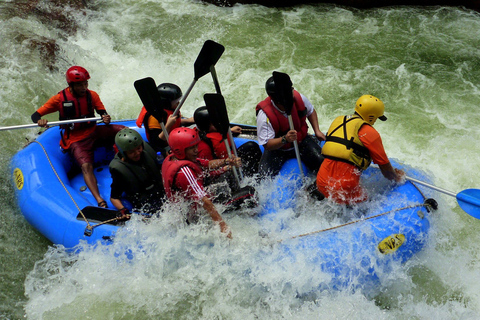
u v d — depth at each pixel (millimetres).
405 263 3346
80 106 4031
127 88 6305
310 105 3846
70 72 3859
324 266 3158
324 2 8297
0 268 3732
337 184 3297
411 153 5090
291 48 7070
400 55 6848
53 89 6066
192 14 8039
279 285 3191
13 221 3984
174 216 3262
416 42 7113
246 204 3389
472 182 4672
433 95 6012
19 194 3996
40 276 3631
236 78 6441
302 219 3469
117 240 3379
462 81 6246
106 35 7402
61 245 3596
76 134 4113
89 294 3385
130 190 3525
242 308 3277
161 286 3359
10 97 5766
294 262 3172
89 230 3492
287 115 3428
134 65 6738
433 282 3512
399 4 8164
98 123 4590
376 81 6324
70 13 7828
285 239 3248
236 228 3342
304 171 3809
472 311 3326
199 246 3277
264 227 3373
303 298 3238
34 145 4289
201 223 3229
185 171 2979
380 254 3213
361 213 3459
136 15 8055
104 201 3844
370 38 7258
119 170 3430
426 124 5516
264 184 3656
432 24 7551
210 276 3293
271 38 7320
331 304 3191
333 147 3271
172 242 3307
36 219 3787
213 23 7750
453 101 5891
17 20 7133
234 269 3242
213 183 3459
